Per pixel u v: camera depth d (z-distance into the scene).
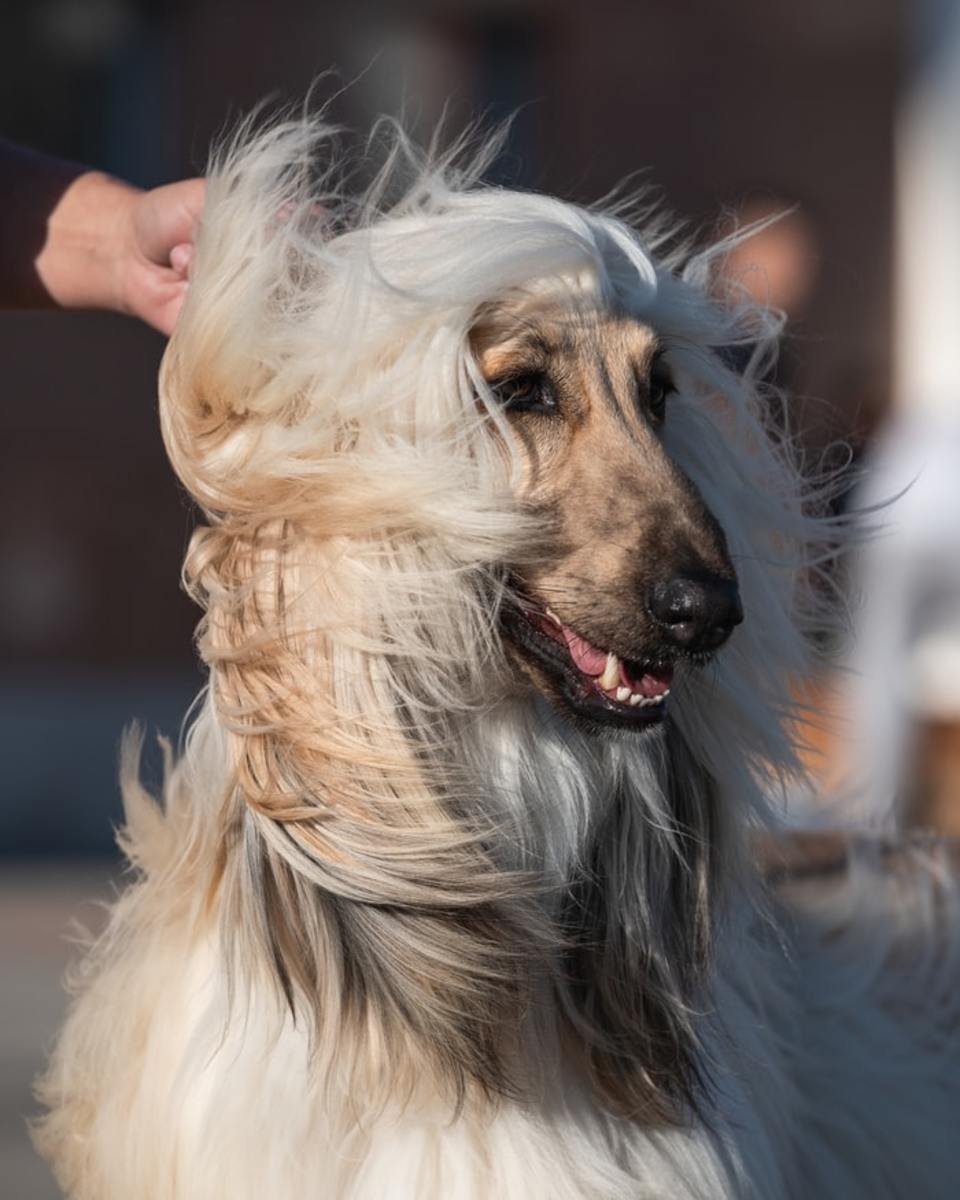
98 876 8.68
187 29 12.38
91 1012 3.60
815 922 4.15
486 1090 3.23
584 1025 3.37
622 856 3.48
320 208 3.41
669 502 3.25
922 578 6.28
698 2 12.67
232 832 3.30
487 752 3.39
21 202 3.96
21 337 12.28
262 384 3.23
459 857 3.21
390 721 3.21
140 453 12.46
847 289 12.35
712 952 3.55
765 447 3.74
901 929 4.23
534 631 3.34
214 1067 3.27
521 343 3.29
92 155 12.50
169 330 3.86
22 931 7.51
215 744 3.38
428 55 12.48
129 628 12.47
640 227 4.75
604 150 12.69
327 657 3.21
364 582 3.21
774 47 12.72
